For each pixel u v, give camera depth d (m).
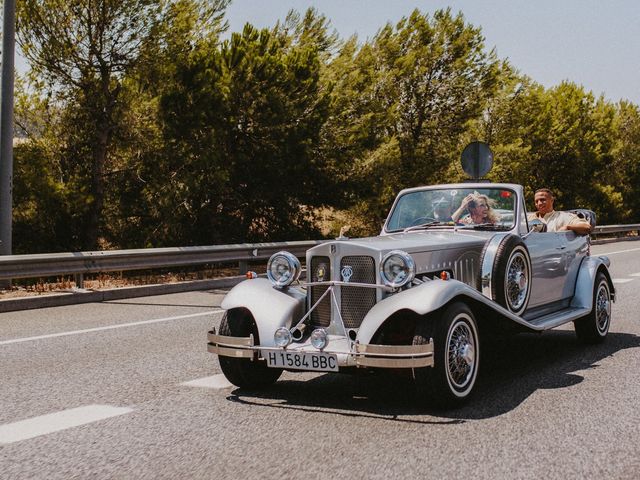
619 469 3.93
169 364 6.91
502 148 28.23
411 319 5.59
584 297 7.80
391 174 23.00
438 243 6.03
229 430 4.74
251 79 17.44
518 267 6.37
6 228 12.40
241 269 15.45
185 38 16.92
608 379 6.23
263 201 19.23
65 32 15.91
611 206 37.09
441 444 4.40
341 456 4.18
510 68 29.42
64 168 16.94
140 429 4.77
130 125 16.67
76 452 4.30
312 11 21.59
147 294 12.96
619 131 42.50
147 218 17.11
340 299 5.56
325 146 19.39
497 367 6.83
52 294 11.60
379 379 6.38
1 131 12.47
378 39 25.28
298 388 6.02
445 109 25.80
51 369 6.67
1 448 4.38
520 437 4.54
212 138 16.81
